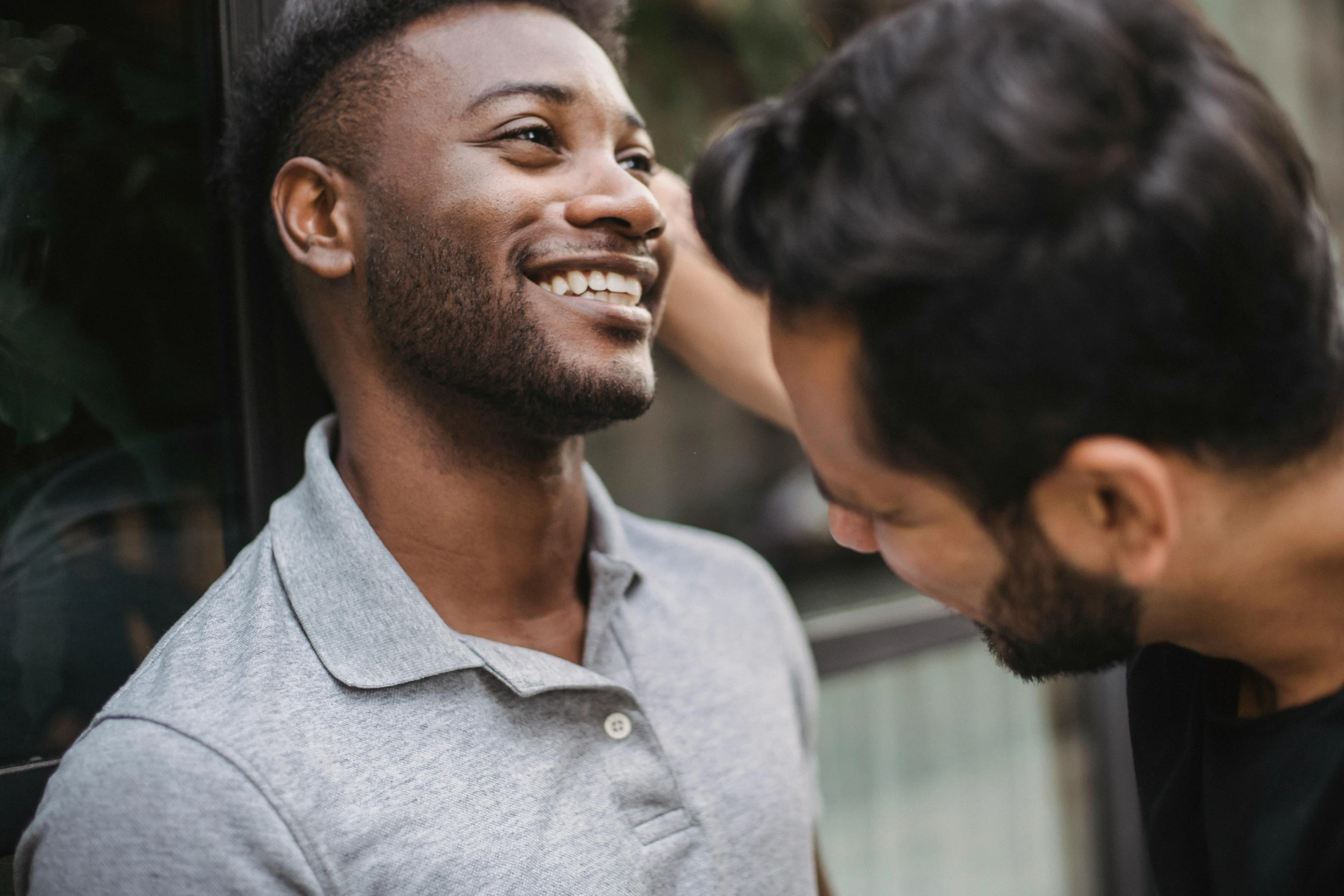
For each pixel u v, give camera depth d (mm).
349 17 702
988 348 455
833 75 497
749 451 1523
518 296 677
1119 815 1690
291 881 589
